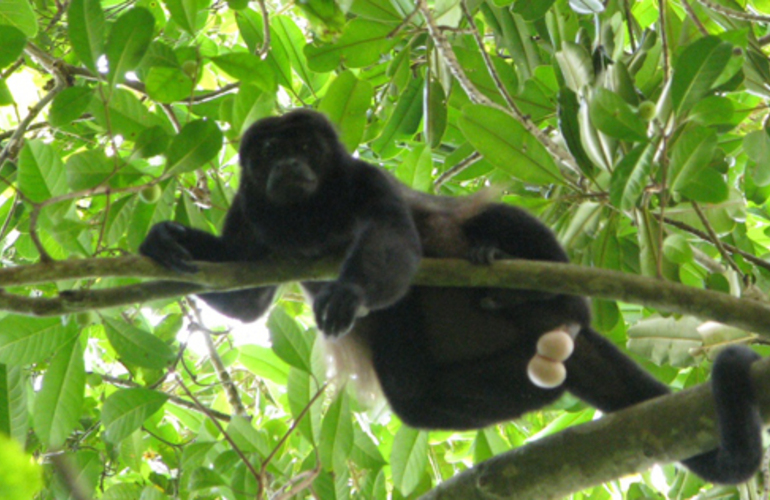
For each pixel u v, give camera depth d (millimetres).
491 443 8547
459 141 10109
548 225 8547
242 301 7355
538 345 7008
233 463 7977
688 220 7984
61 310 5680
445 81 8969
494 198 8211
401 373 7660
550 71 9336
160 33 10109
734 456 5941
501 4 8711
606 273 6047
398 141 10516
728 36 6523
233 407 9258
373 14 8633
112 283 7594
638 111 6438
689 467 6551
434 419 7758
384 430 10578
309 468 7996
